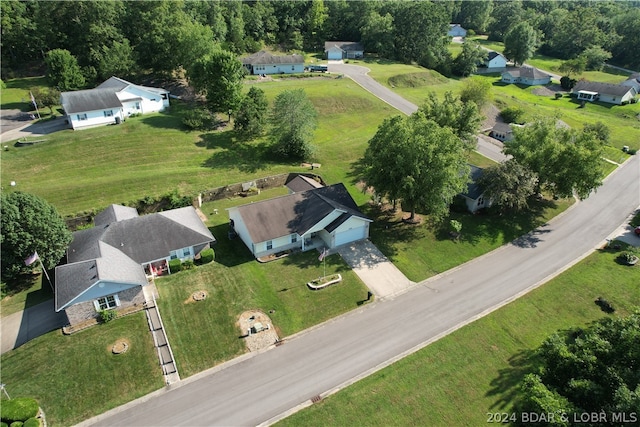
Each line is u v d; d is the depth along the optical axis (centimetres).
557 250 5109
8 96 8388
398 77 10806
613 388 2472
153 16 8931
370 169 5428
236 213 4859
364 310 4100
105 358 3434
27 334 3638
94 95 6944
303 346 3672
